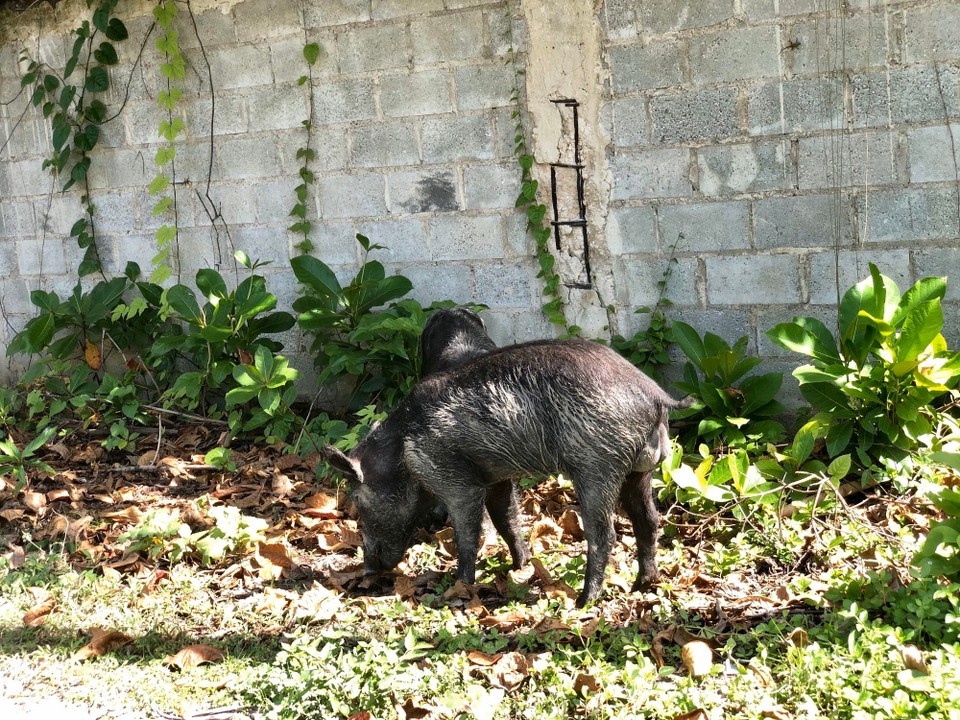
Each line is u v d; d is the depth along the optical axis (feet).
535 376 18.08
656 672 16.70
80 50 26.76
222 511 21.08
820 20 21.54
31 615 18.72
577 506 20.97
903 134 21.44
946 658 16.10
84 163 27.04
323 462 22.57
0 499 22.53
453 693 16.51
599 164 23.21
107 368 27.48
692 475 19.16
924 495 19.15
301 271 24.23
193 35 25.75
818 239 22.13
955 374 20.22
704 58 22.27
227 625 18.54
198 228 26.48
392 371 23.90
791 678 16.20
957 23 20.92
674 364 23.34
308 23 24.82
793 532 18.95
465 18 23.67
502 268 24.23
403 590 19.20
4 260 28.71
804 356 22.48
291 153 25.43
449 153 24.23
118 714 16.81
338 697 16.52
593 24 22.81
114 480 23.22
